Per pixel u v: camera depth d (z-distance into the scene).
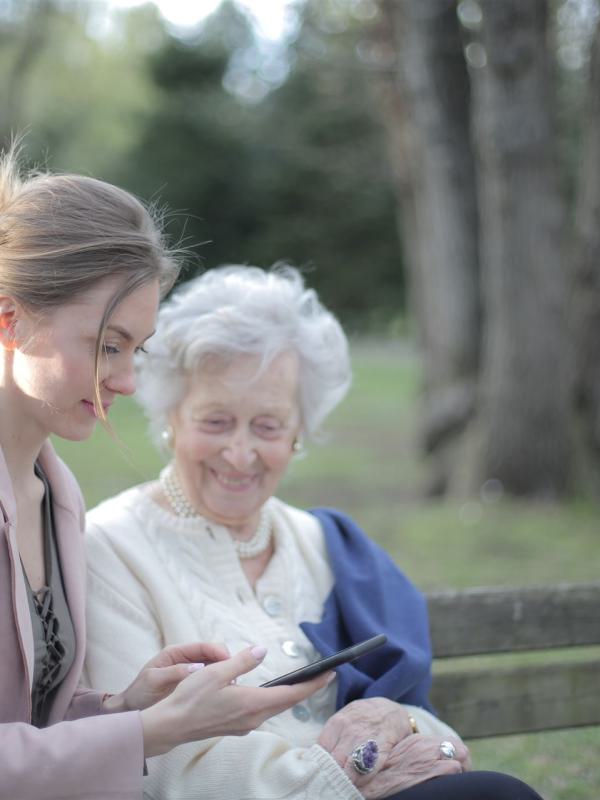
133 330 1.84
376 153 17.27
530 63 8.59
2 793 1.69
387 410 21.41
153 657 2.19
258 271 2.67
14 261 1.78
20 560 1.86
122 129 23.06
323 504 9.83
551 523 8.02
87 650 2.22
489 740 3.54
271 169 29.17
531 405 9.12
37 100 20.28
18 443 1.94
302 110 23.95
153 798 2.12
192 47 33.88
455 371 10.09
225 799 2.07
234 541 2.53
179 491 2.52
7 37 19.12
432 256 10.15
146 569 2.34
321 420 2.62
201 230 33.00
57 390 1.81
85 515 2.23
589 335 8.94
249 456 2.42
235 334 2.41
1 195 1.88
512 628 2.77
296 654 2.39
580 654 4.45
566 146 12.63
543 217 8.95
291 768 2.07
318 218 27.97
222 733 1.79
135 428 15.16
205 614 2.35
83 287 1.78
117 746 1.73
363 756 2.10
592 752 3.39
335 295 28.41
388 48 10.01
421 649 2.50
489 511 8.60
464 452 9.68
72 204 1.82
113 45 22.25
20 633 1.80
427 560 6.72
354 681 2.38
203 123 32.47
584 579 6.06
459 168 9.96
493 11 8.45
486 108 8.81
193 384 2.46
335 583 2.55
